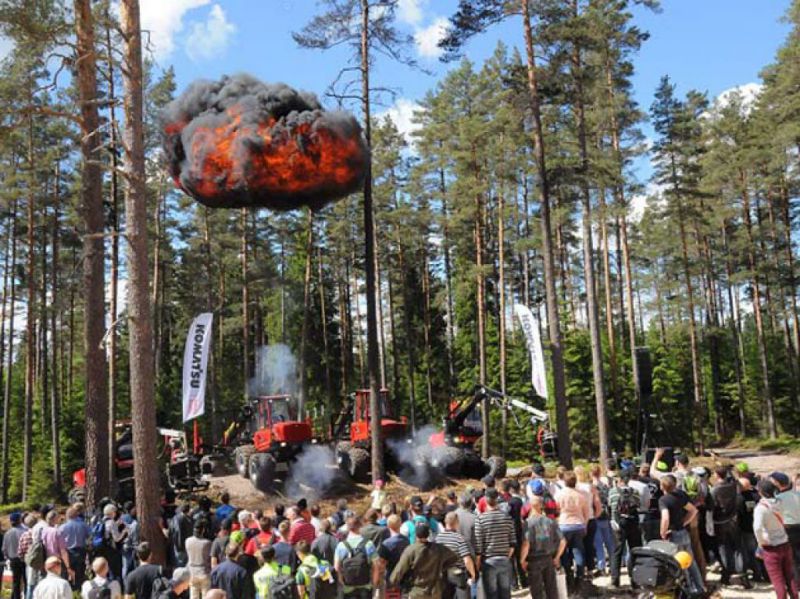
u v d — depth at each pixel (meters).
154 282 34.00
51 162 29.78
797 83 29.67
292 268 45.00
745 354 50.97
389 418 22.56
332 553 9.07
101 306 15.45
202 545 9.62
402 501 18.97
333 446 23.31
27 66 15.73
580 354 34.28
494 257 43.41
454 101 37.53
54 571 7.62
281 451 20.94
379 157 37.00
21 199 32.50
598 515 10.91
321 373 44.66
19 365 48.06
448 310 46.31
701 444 34.84
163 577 7.83
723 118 42.66
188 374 20.55
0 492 33.69
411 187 37.16
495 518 8.45
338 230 39.44
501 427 33.91
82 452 36.41
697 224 41.72
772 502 8.93
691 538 9.77
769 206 43.06
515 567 11.14
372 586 8.50
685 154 36.78
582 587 10.32
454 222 33.59
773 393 44.19
